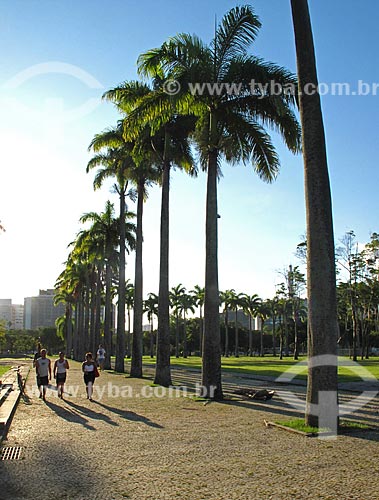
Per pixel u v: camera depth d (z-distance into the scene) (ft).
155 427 38.11
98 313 172.76
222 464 26.48
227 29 58.80
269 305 350.84
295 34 40.91
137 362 96.78
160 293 79.00
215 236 60.70
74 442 32.37
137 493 21.57
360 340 289.74
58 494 21.45
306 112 39.78
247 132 60.80
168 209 80.53
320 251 38.17
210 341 58.44
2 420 36.50
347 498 20.92
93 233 142.31
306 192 39.19
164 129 77.97
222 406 51.06
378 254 191.21
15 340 394.32
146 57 59.47
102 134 95.35
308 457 27.96
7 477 24.03
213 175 61.77
